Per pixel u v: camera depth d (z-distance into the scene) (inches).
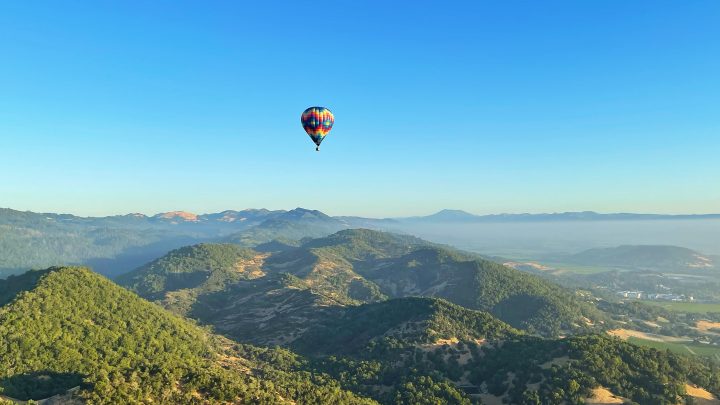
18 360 5032.0
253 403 4500.5
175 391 4313.5
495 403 6181.1
